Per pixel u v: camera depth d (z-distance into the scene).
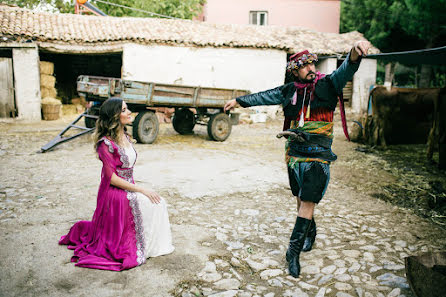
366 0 19.12
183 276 2.82
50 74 13.09
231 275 2.89
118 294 2.56
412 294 2.65
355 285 2.78
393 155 8.08
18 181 5.29
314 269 3.02
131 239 2.97
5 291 2.54
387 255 3.28
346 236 3.68
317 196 2.78
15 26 11.74
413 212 4.53
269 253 3.28
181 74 13.18
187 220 3.99
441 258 2.60
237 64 13.65
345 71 2.61
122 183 2.96
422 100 8.95
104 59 16.66
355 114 15.32
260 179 5.74
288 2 19.89
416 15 15.73
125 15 18.64
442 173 6.57
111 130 2.93
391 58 7.43
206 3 19.58
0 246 3.21
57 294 2.53
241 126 12.85
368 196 5.13
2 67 11.41
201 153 7.78
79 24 13.09
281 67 14.07
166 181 5.46
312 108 2.81
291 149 2.96
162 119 12.66
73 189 4.96
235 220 4.05
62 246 3.24
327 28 20.33
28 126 10.98
